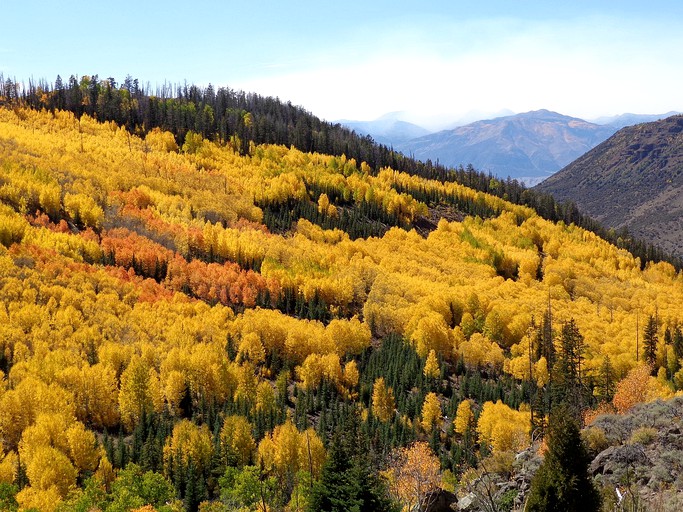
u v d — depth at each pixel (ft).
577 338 399.03
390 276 640.58
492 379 455.22
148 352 397.19
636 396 256.93
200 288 538.88
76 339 398.42
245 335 441.68
